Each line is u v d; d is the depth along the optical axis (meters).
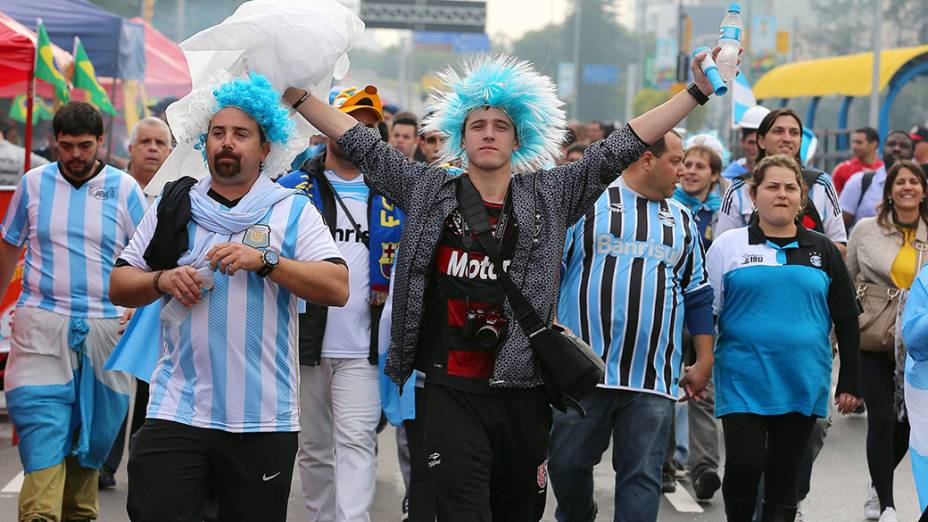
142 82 32.12
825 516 14.69
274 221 8.91
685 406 16.48
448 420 9.07
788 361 11.62
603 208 11.48
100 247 12.40
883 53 49.19
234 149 8.75
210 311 8.79
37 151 31.61
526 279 9.02
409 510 11.61
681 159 11.51
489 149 9.12
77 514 12.62
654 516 11.38
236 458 8.88
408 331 9.13
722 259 11.98
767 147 15.20
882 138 46.97
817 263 11.82
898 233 14.57
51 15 28.42
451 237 9.12
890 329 13.80
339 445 11.89
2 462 16.47
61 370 12.17
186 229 8.86
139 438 8.84
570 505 11.73
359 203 12.10
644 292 11.34
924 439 10.18
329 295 8.87
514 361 8.95
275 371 8.91
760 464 11.70
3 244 12.47
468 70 9.32
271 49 9.33
